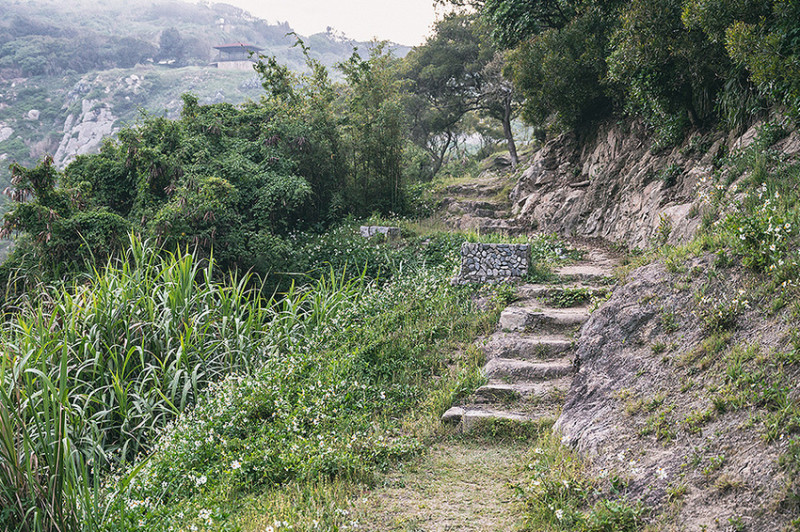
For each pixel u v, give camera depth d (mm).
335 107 21969
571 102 17812
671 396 5562
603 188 16281
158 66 162000
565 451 5777
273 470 5766
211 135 18844
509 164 32031
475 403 7504
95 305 8648
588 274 11211
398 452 6301
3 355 5895
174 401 8250
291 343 9617
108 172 17125
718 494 4242
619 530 4340
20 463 4465
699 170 11930
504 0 18828
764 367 5062
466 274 11828
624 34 12797
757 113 10875
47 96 129750
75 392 7836
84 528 4434
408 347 9328
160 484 5625
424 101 37969
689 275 6992
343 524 4797
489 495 5398
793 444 4137
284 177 17750
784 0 8906
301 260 16188
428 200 22250
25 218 13625
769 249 6164
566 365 7996
